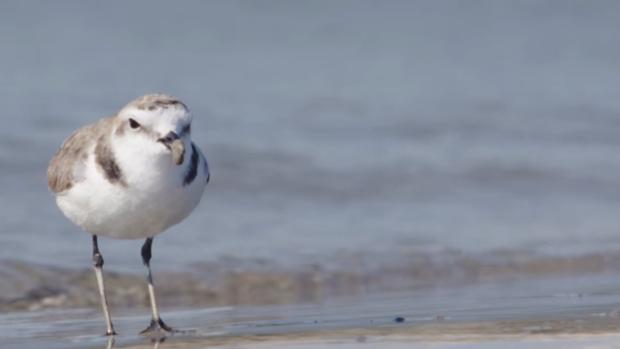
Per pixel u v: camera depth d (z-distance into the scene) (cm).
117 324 1123
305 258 1420
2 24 2733
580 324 1033
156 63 2545
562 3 3262
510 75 2622
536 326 1027
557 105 2325
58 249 1381
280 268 1380
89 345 1001
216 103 2223
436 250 1472
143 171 951
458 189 1773
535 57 2816
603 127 2175
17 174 1706
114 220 992
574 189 1789
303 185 1750
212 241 1462
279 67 2600
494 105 2320
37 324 1121
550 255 1463
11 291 1245
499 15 3195
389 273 1387
